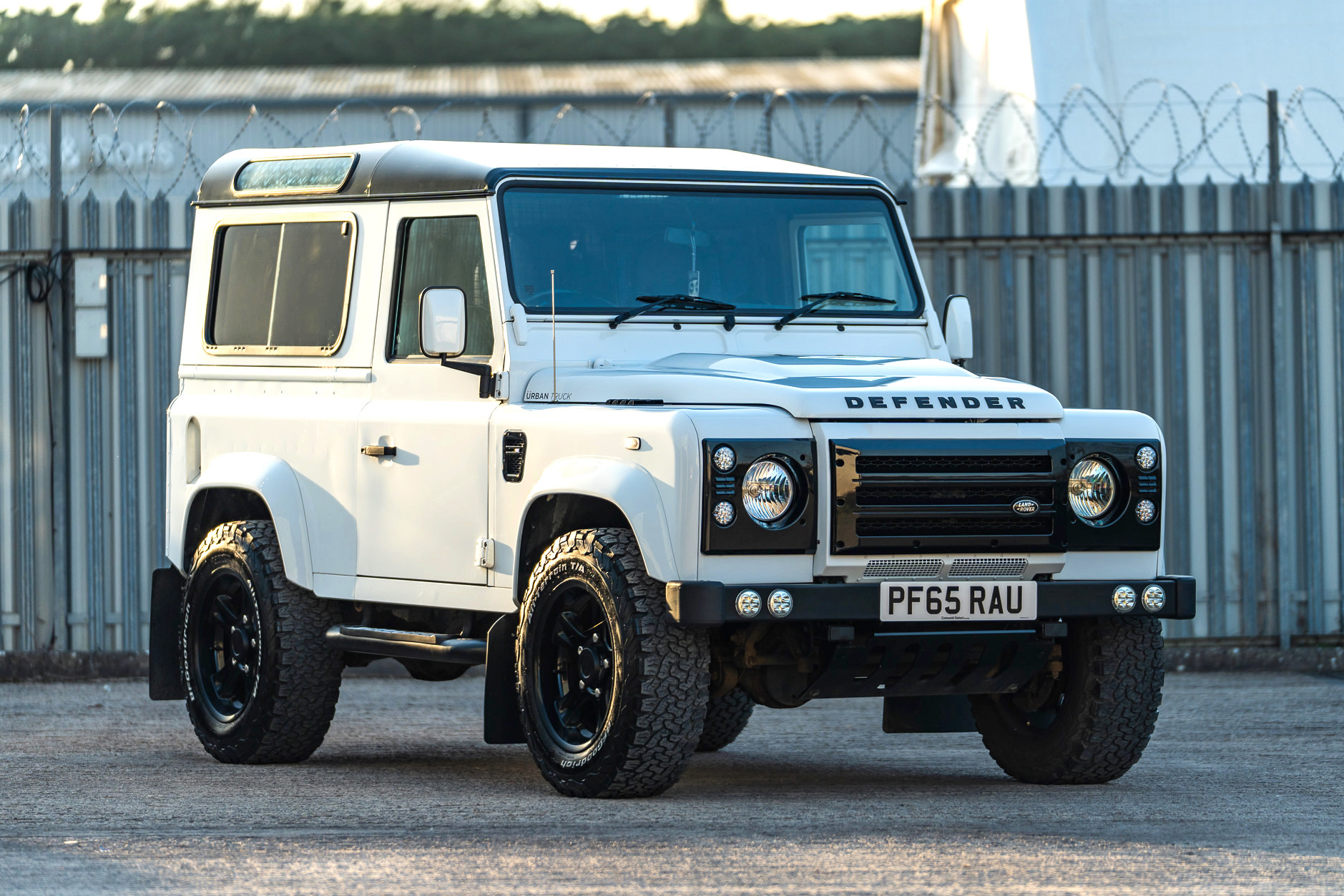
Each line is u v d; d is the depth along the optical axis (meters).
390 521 10.20
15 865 7.59
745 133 30.48
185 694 11.42
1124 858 7.70
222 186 11.71
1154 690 9.66
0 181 16.88
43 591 15.70
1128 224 15.99
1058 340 16.06
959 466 8.88
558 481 8.98
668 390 9.16
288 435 10.86
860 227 10.73
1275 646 16.02
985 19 21.34
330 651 10.84
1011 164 20.36
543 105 33.81
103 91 37.78
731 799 9.22
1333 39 19.83
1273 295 15.96
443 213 10.19
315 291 10.95
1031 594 9.02
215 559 11.20
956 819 8.64
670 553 8.54
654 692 8.66
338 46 71.12
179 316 15.76
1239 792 9.62
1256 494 16.06
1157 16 20.03
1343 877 7.35
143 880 7.28
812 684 9.09
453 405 9.92
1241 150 19.25
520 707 9.37
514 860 7.62
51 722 12.99
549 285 9.82
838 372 9.47
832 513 8.65
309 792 9.67
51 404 15.67
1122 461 9.30
